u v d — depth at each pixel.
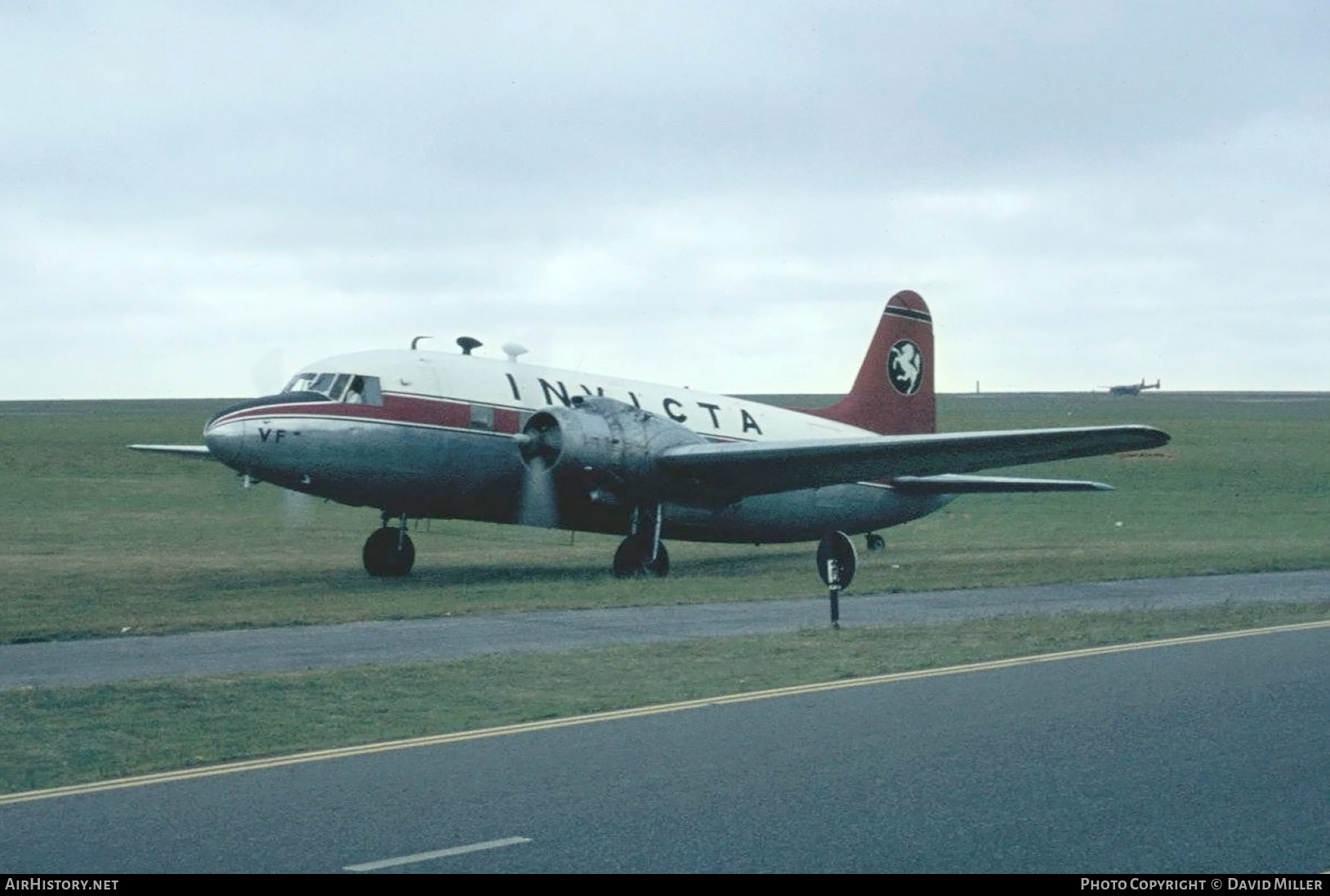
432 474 30.73
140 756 12.15
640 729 12.95
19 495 60.88
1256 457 90.69
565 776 11.02
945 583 29.73
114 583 30.03
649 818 9.71
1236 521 54.97
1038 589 28.31
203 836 9.30
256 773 11.28
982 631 20.56
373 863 8.68
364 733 13.09
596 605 25.05
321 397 29.61
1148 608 23.83
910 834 9.24
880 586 29.28
